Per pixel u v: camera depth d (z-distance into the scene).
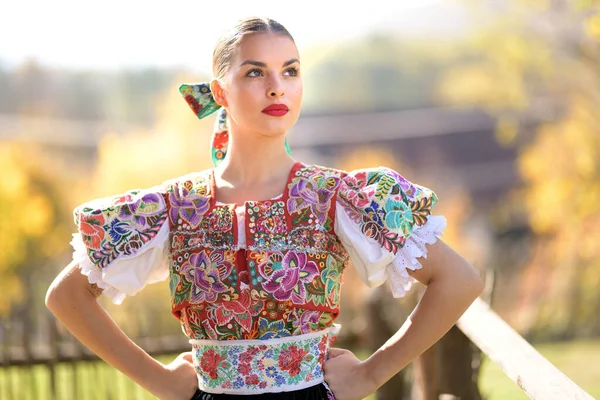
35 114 22.81
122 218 2.23
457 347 3.51
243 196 2.23
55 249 13.30
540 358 2.49
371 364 2.20
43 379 5.56
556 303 9.88
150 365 2.29
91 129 23.14
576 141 13.34
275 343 2.14
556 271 11.02
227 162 2.29
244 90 2.19
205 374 2.20
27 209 12.99
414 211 2.16
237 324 2.14
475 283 2.15
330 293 2.17
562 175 13.34
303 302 2.12
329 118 28.05
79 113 23.47
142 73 24.28
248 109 2.19
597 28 9.33
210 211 2.20
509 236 18.95
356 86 28.38
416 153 26.67
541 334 9.57
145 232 2.22
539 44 13.88
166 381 2.26
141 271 2.24
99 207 2.24
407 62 28.08
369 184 2.16
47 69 23.42
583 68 13.43
